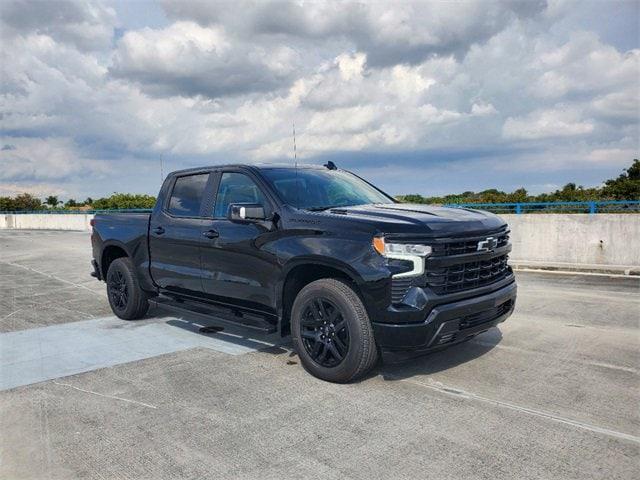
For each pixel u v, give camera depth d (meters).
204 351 5.31
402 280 3.90
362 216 4.25
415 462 2.99
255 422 3.58
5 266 13.27
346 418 3.61
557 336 5.62
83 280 10.61
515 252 12.38
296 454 3.12
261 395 4.07
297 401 3.94
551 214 11.85
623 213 11.12
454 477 2.82
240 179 5.23
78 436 3.42
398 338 3.89
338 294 4.14
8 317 7.10
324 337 4.31
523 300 7.66
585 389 4.08
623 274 10.27
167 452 3.18
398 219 4.11
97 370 4.75
